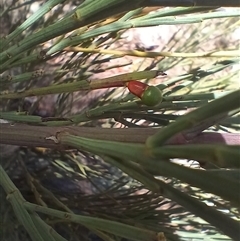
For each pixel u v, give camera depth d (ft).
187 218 0.42
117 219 0.41
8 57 0.27
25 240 0.44
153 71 0.24
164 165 0.15
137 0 0.20
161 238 0.18
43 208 0.23
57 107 0.55
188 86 0.37
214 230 0.39
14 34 0.29
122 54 0.34
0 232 0.40
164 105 0.28
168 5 0.20
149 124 0.44
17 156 0.49
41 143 0.26
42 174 0.52
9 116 0.28
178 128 0.15
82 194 0.50
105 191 0.46
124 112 0.29
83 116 0.28
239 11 0.27
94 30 0.28
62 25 0.24
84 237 0.46
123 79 0.25
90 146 0.18
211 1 0.19
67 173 0.53
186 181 0.15
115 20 0.32
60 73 0.47
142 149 0.16
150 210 0.41
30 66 0.45
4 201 0.43
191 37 0.54
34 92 0.28
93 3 0.21
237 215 0.35
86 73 0.45
